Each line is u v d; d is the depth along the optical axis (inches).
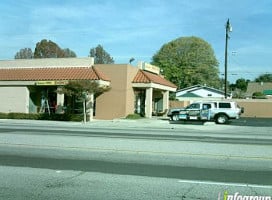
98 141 672.4
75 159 494.0
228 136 907.4
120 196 319.0
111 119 1595.7
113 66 1615.4
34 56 3432.6
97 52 3890.3
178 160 493.4
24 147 589.9
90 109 1520.7
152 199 310.3
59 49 3503.9
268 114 2176.4
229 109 1478.8
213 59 3373.5
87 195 321.7
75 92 1422.2
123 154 534.3
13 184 357.4
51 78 1583.4
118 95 1601.9
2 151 552.1
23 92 1637.6
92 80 1465.3
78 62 1638.8
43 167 439.8
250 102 2209.6
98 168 436.8
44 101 1684.3
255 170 436.1
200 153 549.6
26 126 1090.7
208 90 2965.1
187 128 1203.9
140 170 427.8
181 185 358.0
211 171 427.2
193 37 3400.6
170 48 3393.2
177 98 2679.6
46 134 796.0
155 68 1951.3
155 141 692.7
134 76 1691.7
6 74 1690.5
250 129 1225.4
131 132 945.5
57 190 337.4
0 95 1673.2
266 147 634.8
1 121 1395.2
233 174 412.2
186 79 3277.6
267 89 3501.5
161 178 387.2
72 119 1482.5
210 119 1487.5
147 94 1670.8
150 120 1533.0
